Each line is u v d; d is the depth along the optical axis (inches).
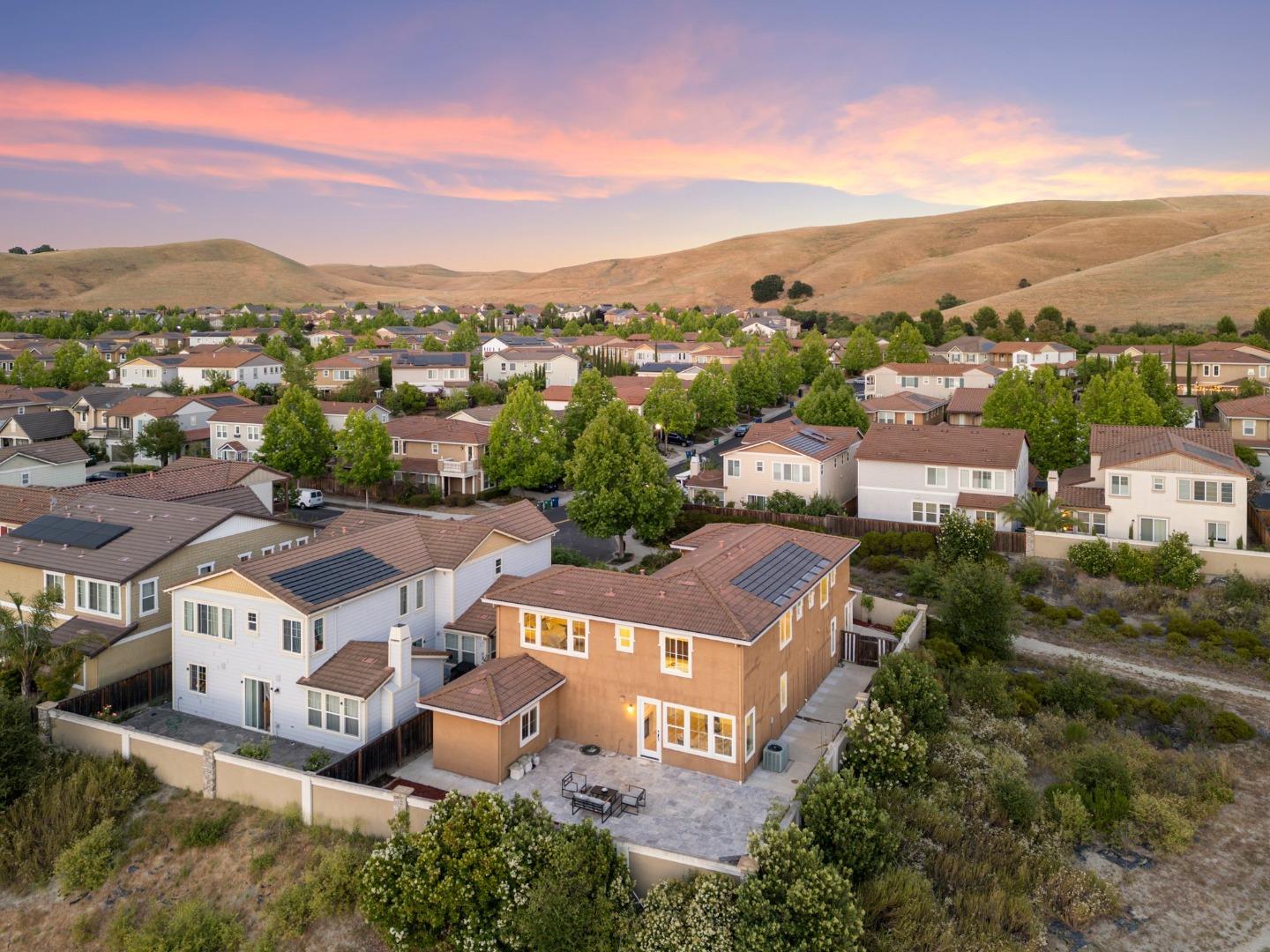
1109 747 1286.9
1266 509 2082.9
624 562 2213.3
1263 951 949.8
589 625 1242.0
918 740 1177.4
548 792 1122.0
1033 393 2797.7
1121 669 1578.5
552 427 2999.5
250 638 1327.5
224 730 1334.9
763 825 1032.2
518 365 5206.7
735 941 839.7
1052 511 2042.3
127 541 1563.7
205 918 991.0
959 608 1653.5
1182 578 1812.3
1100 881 1042.1
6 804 1143.6
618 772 1176.8
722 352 5797.2
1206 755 1318.9
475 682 1199.6
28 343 6555.1
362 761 1148.5
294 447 2970.0
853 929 855.1
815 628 1457.9
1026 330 6190.9
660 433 3914.9
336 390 4704.7
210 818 1122.7
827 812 982.4
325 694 1266.0
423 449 3095.5
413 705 1309.1
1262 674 1531.7
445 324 7637.8
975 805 1159.6
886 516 2394.2
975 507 2207.2
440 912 908.6
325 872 1002.7
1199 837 1144.2
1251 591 1749.5
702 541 1635.1
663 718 1198.9
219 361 4913.9
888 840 985.5
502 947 898.7
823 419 3203.7
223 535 1641.2
